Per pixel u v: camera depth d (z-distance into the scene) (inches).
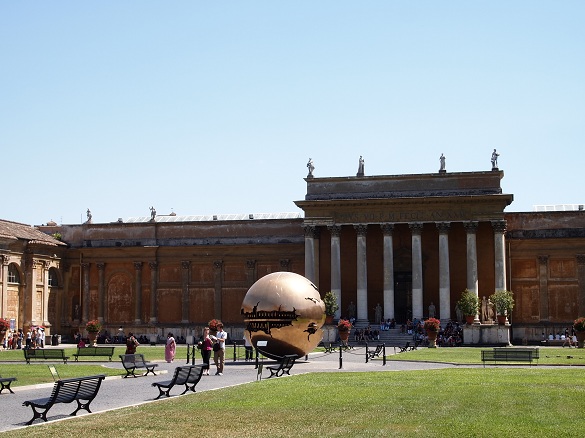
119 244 3644.2
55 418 919.0
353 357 2116.1
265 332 1729.8
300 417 860.0
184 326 3540.8
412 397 1025.5
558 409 897.5
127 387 1296.8
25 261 3289.9
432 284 3371.1
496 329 2960.1
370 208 3287.4
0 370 1690.5
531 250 3304.6
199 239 3595.0
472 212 3208.7
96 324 3085.6
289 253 3503.9
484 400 982.4
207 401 1003.3
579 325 2753.4
